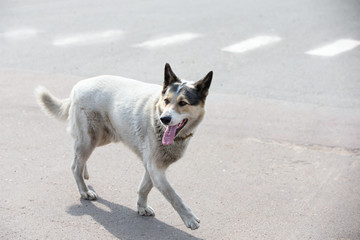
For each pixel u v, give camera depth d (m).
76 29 16.50
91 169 7.71
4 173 7.47
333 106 10.21
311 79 11.77
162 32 16.05
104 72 12.27
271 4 20.44
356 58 13.23
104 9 19.72
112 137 6.79
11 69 12.55
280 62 13.05
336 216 6.41
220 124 9.45
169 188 5.91
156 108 6.07
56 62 13.10
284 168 7.77
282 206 6.67
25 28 16.64
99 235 5.98
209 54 13.76
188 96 5.93
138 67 12.61
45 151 8.30
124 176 7.52
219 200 6.82
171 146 6.04
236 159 8.09
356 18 17.67
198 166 7.85
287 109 10.09
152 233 6.05
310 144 8.57
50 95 7.26
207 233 6.05
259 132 9.09
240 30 16.25
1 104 10.32
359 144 8.51
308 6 19.95
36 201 6.73
